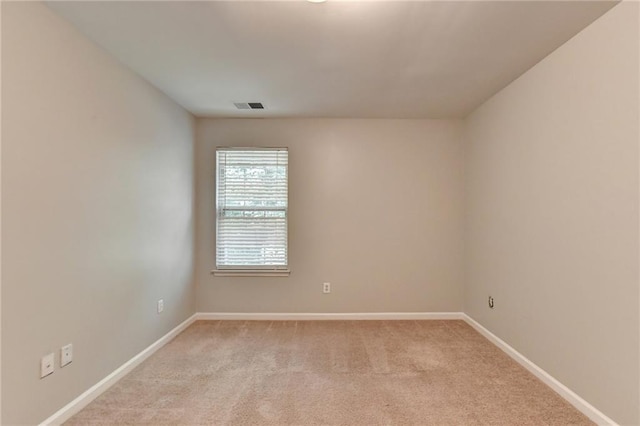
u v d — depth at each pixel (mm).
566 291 2150
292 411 2018
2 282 1578
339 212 3838
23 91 1677
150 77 2709
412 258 3842
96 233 2189
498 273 3029
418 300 3832
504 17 1883
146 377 2445
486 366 2621
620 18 1745
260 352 2906
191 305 3695
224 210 3832
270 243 3832
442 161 3838
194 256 3762
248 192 3838
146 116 2783
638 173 1652
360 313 3824
